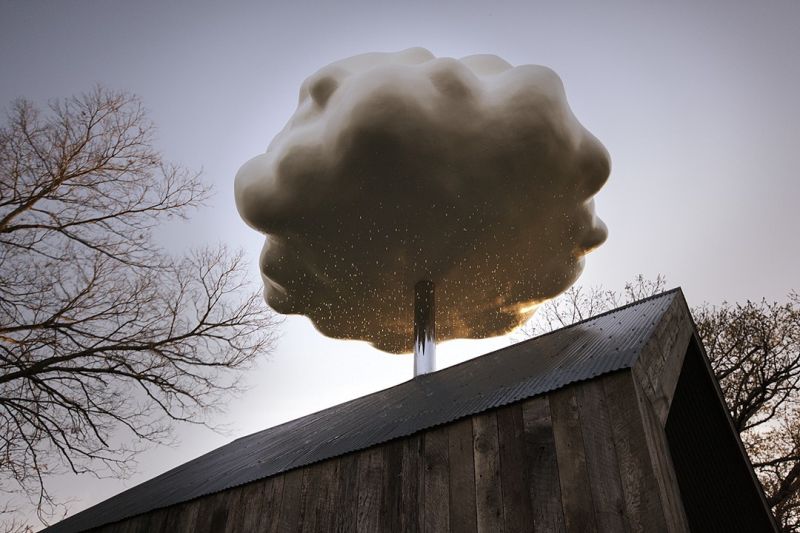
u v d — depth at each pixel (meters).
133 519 6.60
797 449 12.91
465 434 3.73
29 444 8.96
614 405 3.11
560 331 5.75
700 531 5.32
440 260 12.47
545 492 3.14
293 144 11.36
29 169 9.64
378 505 4.02
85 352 9.37
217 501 5.57
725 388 13.73
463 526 3.43
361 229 11.90
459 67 10.41
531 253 12.59
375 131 10.09
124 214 10.47
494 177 10.95
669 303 4.30
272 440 7.41
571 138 11.03
